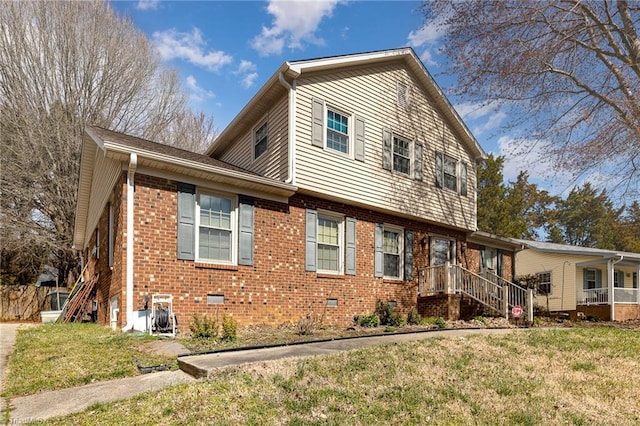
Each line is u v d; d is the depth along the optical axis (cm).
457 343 707
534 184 3869
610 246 3681
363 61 1227
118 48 2236
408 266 1350
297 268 1044
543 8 1214
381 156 1273
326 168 1112
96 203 1253
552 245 2300
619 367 618
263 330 907
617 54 1243
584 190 3869
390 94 1334
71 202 2016
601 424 411
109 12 2223
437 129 1498
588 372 588
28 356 629
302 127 1075
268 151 1155
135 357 588
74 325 1057
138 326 773
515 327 1096
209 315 868
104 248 1084
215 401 398
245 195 967
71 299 1391
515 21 1248
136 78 2314
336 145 1164
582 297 1981
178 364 539
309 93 1106
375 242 1252
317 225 1130
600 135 1250
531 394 480
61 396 444
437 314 1293
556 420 413
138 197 804
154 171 831
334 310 1109
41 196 2017
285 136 1071
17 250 1994
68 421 369
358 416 386
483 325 1134
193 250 866
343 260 1161
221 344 689
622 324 1442
